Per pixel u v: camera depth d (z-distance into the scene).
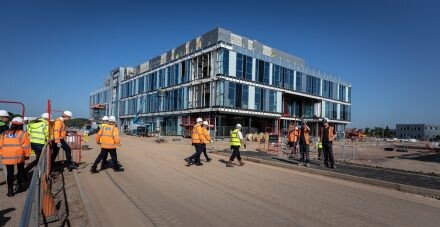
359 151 25.78
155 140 31.69
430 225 5.95
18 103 11.55
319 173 11.73
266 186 9.10
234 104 37.28
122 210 6.58
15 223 6.26
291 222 5.98
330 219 6.19
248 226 5.73
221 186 8.98
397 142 50.84
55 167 11.91
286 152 20.12
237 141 12.97
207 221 5.97
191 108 40.62
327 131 12.83
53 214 6.14
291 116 46.22
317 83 51.66
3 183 9.67
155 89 49.66
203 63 39.34
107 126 11.04
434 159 18.91
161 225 5.73
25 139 8.52
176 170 11.66
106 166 12.33
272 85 42.41
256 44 43.44
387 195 8.42
